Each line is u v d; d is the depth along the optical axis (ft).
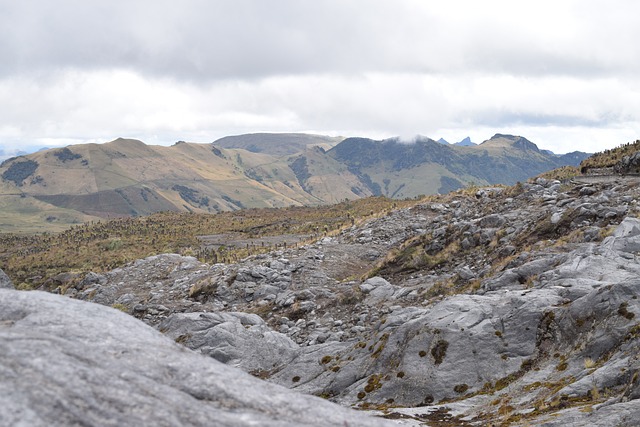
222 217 620.90
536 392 60.34
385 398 72.28
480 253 136.56
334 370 85.35
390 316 96.32
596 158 223.71
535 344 71.05
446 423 58.08
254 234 433.48
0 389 18.03
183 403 21.44
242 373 27.09
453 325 77.97
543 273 93.56
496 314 78.84
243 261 186.29
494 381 67.97
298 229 400.67
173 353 27.30
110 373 22.06
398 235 191.11
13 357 20.71
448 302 85.05
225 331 112.27
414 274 141.18
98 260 405.59
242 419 21.47
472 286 110.93
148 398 20.81
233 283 160.04
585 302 69.72
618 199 130.82
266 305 143.74
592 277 85.66
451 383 70.13
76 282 199.31
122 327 29.45
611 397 51.16
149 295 168.25
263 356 106.11
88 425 17.79
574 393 54.80
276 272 162.50
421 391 70.33
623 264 89.35
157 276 189.26
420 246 155.12
